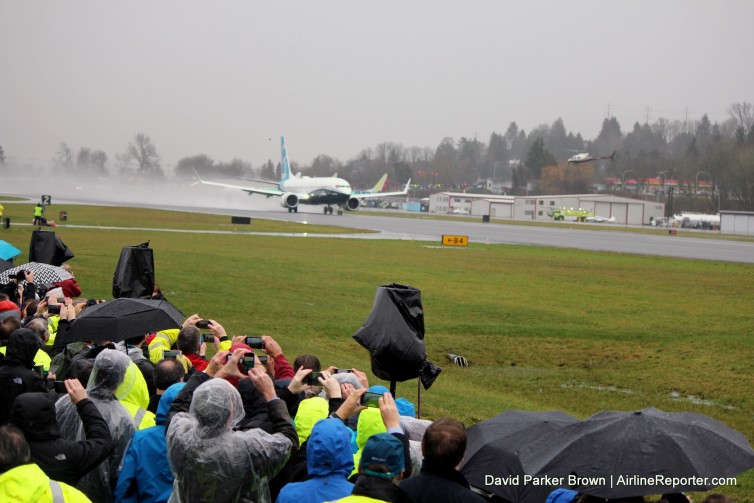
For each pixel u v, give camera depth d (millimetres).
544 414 8742
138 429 9406
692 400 22969
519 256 68562
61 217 93625
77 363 10148
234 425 8594
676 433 7098
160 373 9859
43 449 7793
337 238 82500
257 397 9133
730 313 38781
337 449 7254
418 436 9539
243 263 54625
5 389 10016
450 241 78062
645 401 22672
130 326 12562
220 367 8828
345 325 33156
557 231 120562
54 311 15445
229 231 86688
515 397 22766
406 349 10531
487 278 51531
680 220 189000
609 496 6605
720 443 7074
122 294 14336
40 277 22125
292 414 9195
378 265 56969
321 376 8898
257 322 32812
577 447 7117
